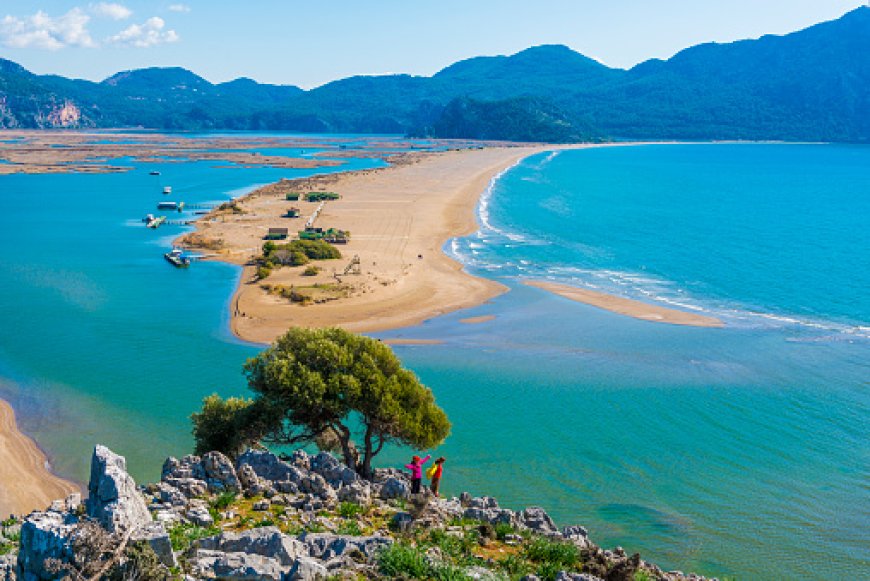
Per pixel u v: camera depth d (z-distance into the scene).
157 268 117.12
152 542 17.22
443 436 41.81
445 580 20.95
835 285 106.06
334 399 39.88
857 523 43.59
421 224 158.88
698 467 50.94
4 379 67.38
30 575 16.30
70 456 51.88
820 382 67.19
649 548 40.38
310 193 197.38
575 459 52.06
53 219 169.00
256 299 96.88
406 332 84.12
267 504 27.97
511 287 105.94
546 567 24.55
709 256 129.25
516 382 67.69
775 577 38.00
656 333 83.38
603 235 151.88
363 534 25.89
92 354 74.94
